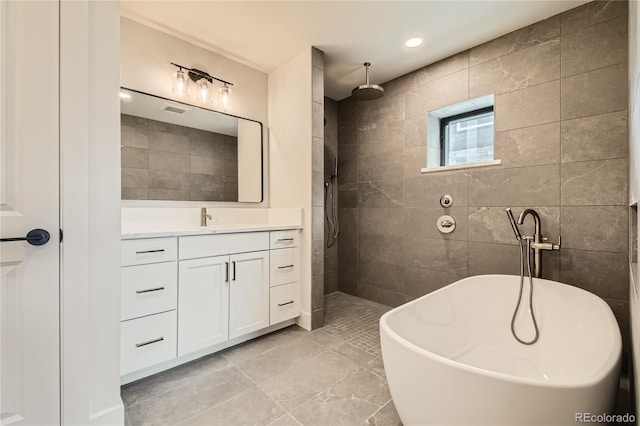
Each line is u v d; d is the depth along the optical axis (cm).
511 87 207
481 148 245
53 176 108
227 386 154
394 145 281
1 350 100
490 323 190
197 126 227
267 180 270
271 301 214
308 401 142
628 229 162
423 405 100
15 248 101
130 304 149
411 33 209
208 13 187
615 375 92
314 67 229
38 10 104
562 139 186
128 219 194
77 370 113
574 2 175
